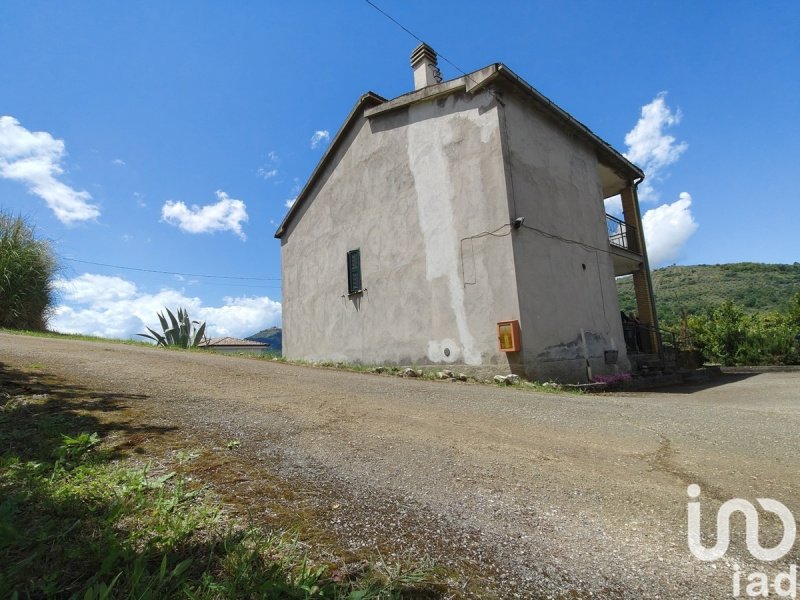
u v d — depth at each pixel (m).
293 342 13.82
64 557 1.44
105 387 4.03
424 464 2.74
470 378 8.12
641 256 13.23
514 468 2.77
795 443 3.46
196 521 1.74
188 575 1.41
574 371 8.82
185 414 3.38
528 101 9.24
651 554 1.80
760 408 5.29
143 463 2.32
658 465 2.91
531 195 8.81
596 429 3.92
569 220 9.87
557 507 2.22
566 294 9.19
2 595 1.22
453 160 9.11
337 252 11.86
